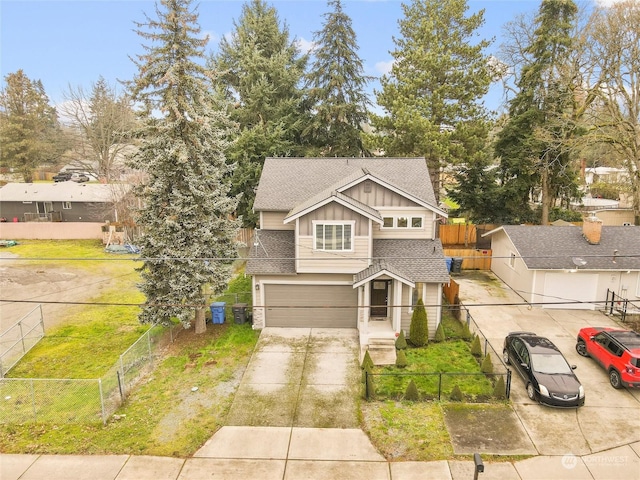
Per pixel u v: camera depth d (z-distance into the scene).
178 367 17.52
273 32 39.34
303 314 20.98
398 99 31.80
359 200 21.47
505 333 20.06
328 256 20.00
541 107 31.95
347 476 11.84
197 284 19.00
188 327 19.25
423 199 22.17
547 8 30.34
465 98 32.72
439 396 15.09
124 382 15.57
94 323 21.58
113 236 35.84
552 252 23.11
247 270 20.20
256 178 32.94
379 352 18.30
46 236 38.84
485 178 34.53
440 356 18.05
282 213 22.86
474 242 32.97
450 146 31.16
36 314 22.42
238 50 39.19
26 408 14.81
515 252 24.48
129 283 27.33
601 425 13.64
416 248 21.28
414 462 12.29
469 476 11.72
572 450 12.59
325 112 36.16
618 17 27.08
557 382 14.55
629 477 11.58
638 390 15.48
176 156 17.89
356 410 14.66
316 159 26.08
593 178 52.53
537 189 37.31
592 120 29.86
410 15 35.44
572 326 20.69
